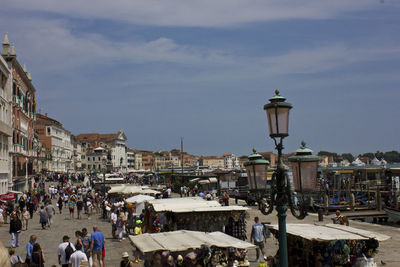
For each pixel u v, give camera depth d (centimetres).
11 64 5491
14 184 5616
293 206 844
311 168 816
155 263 1312
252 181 919
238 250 1569
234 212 2059
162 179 9750
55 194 6119
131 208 2891
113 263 1933
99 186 6400
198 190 6094
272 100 843
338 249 1368
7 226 3288
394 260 1911
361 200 4747
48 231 2978
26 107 6750
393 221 3822
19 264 1094
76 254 1462
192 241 1359
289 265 1473
